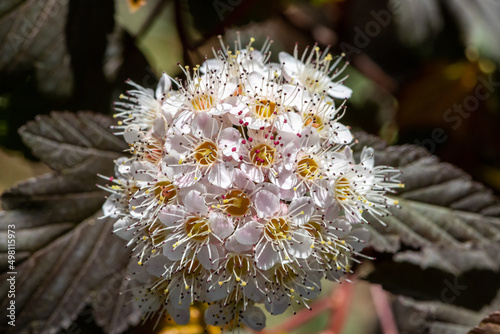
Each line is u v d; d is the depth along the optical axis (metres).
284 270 0.21
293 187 0.21
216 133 0.21
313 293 0.21
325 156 0.21
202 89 0.21
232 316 0.21
